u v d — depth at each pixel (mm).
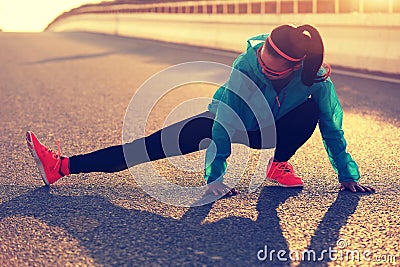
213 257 2721
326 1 10664
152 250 2809
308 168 4207
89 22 33156
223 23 14859
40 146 3740
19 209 3430
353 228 3055
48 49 16938
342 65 9812
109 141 5277
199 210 3340
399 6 8711
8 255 2801
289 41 2992
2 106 7262
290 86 3242
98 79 9727
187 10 18297
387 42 8891
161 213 3307
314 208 3355
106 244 2891
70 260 2725
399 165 4270
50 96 8023
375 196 3553
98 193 3680
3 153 4836
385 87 7895
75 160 3730
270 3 13148
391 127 5586
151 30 20562
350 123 5781
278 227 3078
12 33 27047
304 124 3453
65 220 3232
